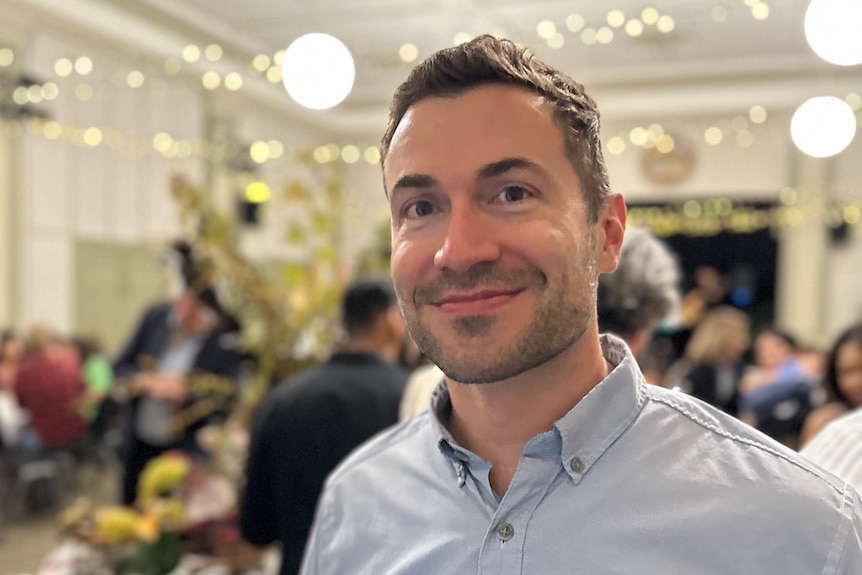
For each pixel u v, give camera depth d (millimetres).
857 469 896
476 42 699
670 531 656
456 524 748
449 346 660
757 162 6469
